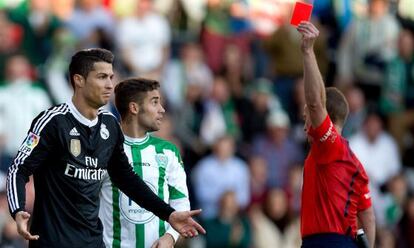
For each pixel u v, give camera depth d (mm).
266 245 47250
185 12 56250
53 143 24969
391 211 51375
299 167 50281
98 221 25594
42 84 49938
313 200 26703
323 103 26125
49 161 25094
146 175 27062
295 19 26172
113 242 26875
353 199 26781
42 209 25078
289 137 52156
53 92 49969
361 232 26938
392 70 56125
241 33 56125
